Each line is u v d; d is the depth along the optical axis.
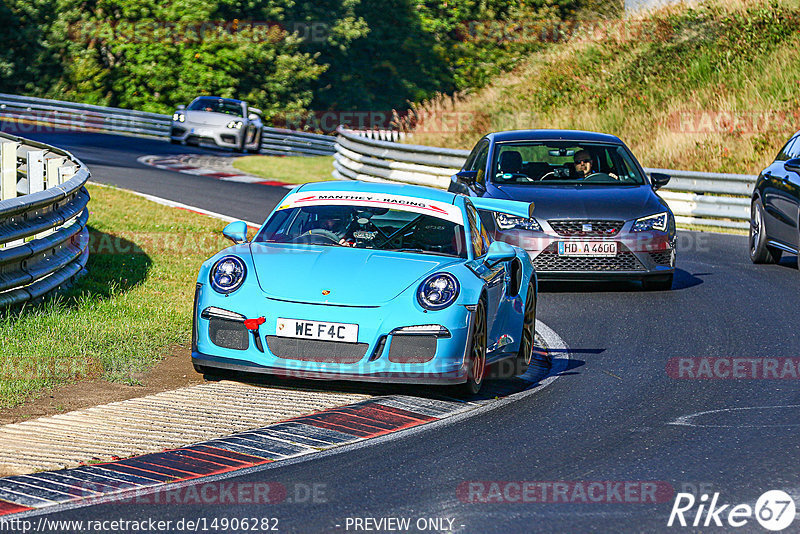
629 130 93.81
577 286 43.16
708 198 64.12
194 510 17.36
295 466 19.92
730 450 21.41
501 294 27.91
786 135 82.50
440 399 25.47
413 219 28.75
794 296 40.56
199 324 25.50
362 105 166.62
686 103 94.88
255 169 91.25
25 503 17.56
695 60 101.00
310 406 24.31
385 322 24.48
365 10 170.50
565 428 23.02
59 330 29.41
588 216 40.06
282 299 24.88
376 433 22.33
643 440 22.11
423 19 172.50
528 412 24.41
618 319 36.34
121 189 66.44
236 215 59.31
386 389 26.17
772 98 90.00
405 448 21.25
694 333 34.06
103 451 20.48
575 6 158.75
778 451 21.36
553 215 40.09
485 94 109.94
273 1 155.88
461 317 24.95
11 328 28.70
